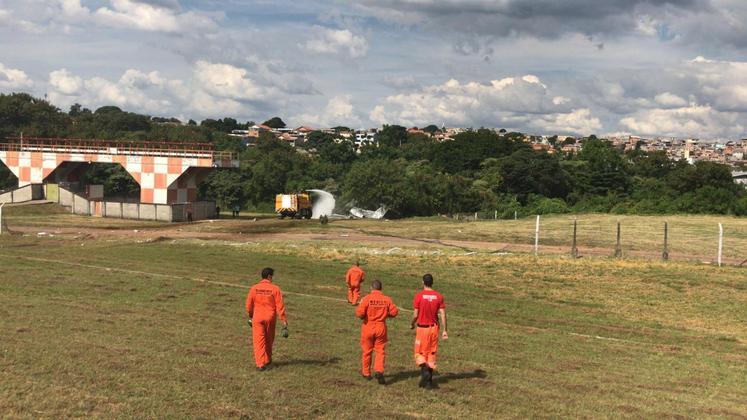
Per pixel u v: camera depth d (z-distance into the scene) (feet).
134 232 159.02
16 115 372.99
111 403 31.01
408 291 84.38
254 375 38.45
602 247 129.70
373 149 429.38
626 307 78.59
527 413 34.35
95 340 45.11
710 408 37.70
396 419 31.89
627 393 40.19
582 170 339.98
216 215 225.56
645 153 498.28
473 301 79.77
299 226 181.27
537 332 62.13
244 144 505.25
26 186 226.58
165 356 41.65
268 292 40.42
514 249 127.03
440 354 48.93
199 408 31.22
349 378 39.58
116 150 219.61
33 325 49.44
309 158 394.32
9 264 92.89
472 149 358.64
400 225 184.14
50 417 28.58
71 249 120.37
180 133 432.25
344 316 64.64
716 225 166.30
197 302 67.77
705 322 72.02
